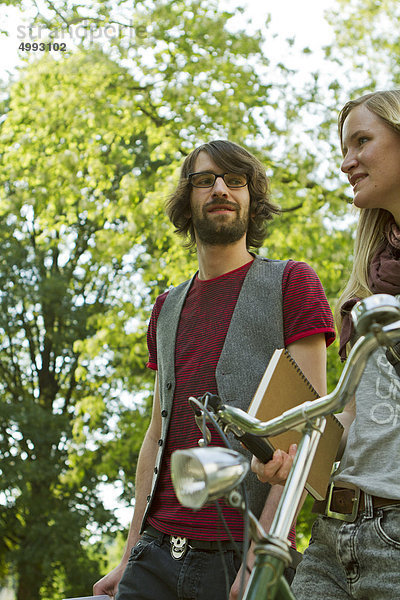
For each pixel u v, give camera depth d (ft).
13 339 62.18
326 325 8.21
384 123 7.15
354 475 6.36
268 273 8.60
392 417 6.32
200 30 33.55
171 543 7.98
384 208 7.18
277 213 9.53
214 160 8.92
